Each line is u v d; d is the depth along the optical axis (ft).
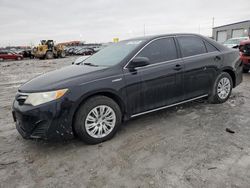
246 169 7.98
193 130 11.36
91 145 10.36
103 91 10.23
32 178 8.13
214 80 14.46
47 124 9.27
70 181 7.87
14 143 10.94
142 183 7.54
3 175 8.36
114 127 10.78
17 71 47.11
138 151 9.61
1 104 18.45
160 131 11.43
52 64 63.36
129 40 13.64
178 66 12.53
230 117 12.85
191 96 13.55
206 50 14.20
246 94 17.74
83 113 9.84
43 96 9.30
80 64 13.28
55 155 9.62
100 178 7.94
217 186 7.17
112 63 11.45
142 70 11.38
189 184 7.34
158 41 12.44
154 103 12.02
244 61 24.66
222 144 9.83
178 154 9.20
